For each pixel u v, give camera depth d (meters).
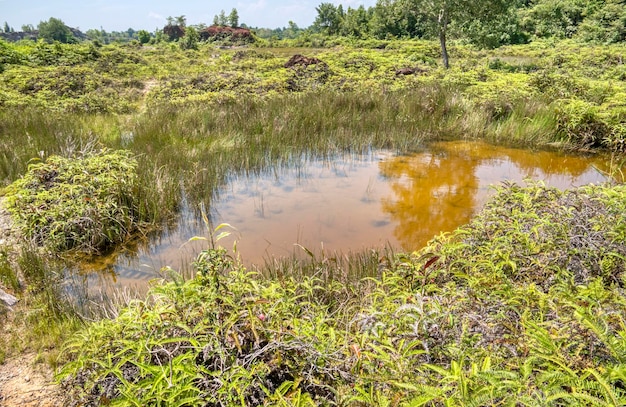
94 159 5.62
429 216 5.48
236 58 26.41
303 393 2.18
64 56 20.45
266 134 8.45
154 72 20.28
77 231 4.64
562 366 1.64
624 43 23.44
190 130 8.60
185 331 2.29
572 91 9.87
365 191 6.30
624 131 7.49
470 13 17.31
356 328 2.65
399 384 1.75
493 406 1.60
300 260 4.42
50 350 3.09
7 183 5.97
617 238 2.91
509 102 9.50
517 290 2.51
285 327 2.37
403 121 9.36
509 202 4.06
